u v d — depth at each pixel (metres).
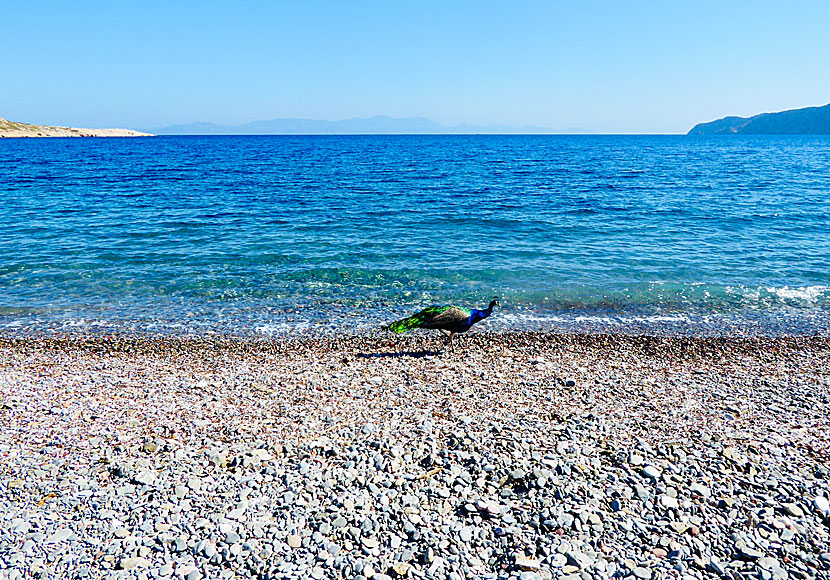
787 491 7.04
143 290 17.73
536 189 44.25
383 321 15.16
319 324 14.87
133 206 33.84
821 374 11.45
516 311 16.06
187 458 7.76
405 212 32.16
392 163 79.62
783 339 13.77
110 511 6.54
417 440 8.35
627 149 142.00
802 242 24.52
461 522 6.48
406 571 5.67
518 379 11.02
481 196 39.62
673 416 9.30
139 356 12.37
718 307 16.45
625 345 13.25
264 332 14.23
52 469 7.38
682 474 7.42
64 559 5.73
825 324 15.02
